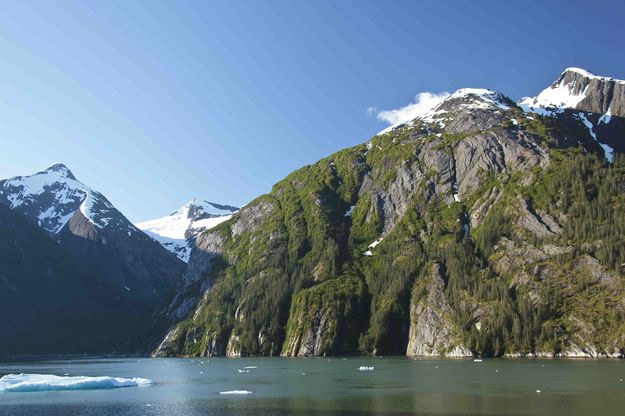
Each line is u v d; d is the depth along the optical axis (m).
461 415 99.69
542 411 101.19
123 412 113.94
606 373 159.88
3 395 143.38
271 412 108.44
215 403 122.31
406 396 123.50
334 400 121.25
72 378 164.00
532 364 197.25
